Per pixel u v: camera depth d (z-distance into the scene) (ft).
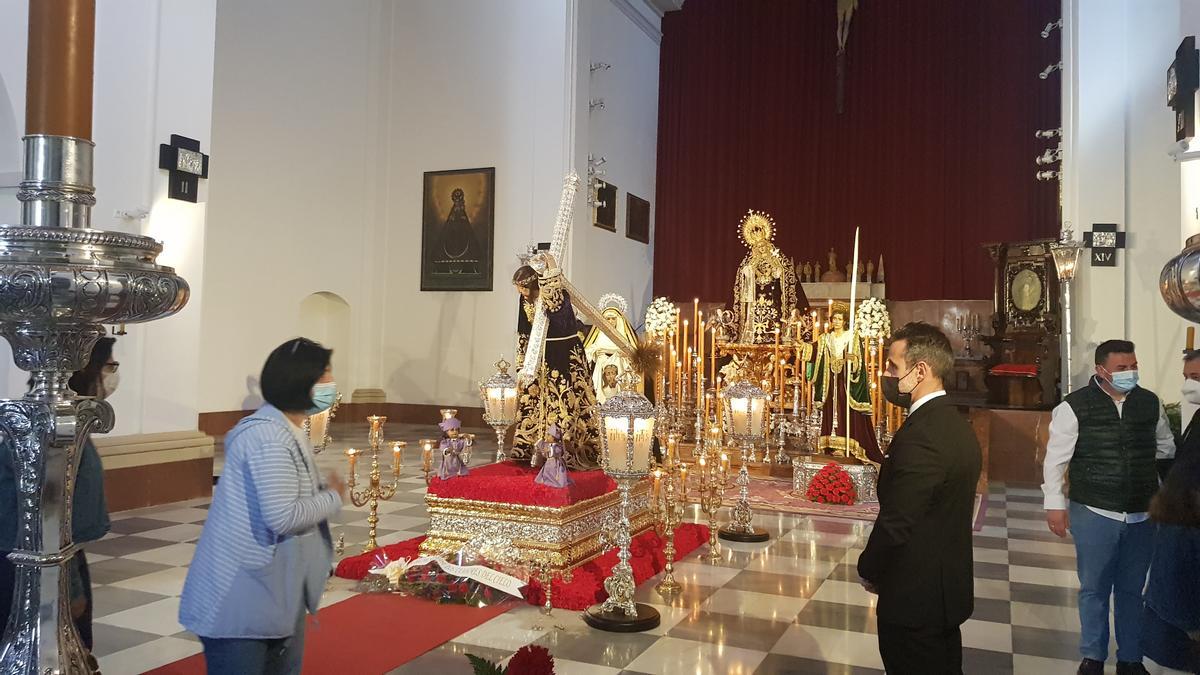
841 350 35.99
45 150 9.32
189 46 29.63
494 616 17.43
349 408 55.47
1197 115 18.51
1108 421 14.10
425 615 17.28
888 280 55.67
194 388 30.01
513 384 22.07
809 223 57.98
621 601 16.89
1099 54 38.01
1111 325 37.06
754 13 60.03
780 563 21.99
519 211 53.36
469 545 19.10
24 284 8.62
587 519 20.21
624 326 24.13
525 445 21.89
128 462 27.45
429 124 56.24
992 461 36.91
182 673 14.03
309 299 54.54
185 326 29.71
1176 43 36.91
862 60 56.95
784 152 58.95
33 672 9.29
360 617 17.04
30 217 9.39
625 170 58.65
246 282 47.57
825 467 30.89
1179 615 9.77
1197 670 9.54
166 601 18.03
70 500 9.64
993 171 53.36
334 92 53.52
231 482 9.34
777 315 41.37
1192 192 17.93
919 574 10.25
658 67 62.59
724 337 42.45
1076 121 38.58
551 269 20.85
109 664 14.38
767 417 36.47
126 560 21.35
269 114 48.83
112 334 27.43
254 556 9.18
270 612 9.21
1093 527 14.14
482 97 54.75
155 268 9.57
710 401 37.04
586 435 21.57
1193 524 9.30
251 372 47.98
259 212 48.29
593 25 54.39
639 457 16.70
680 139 61.87
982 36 53.83
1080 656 15.71
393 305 56.90
